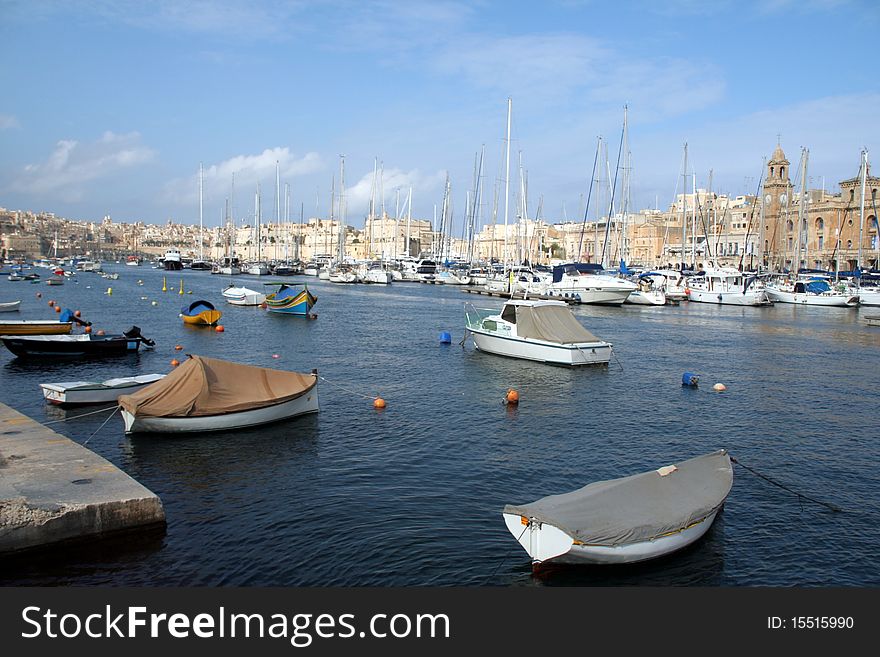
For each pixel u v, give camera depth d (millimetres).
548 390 33406
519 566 15039
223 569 14742
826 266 146750
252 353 44031
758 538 16719
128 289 109812
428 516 17641
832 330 63062
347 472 20922
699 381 36438
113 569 14531
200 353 43500
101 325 58312
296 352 44719
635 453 23422
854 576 15047
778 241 152000
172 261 195750
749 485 20422
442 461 22156
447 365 40094
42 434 20391
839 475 21406
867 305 90688
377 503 18469
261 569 14789
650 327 63750
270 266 172375
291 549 15688
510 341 42406
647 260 175125
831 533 17094
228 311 73062
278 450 22922
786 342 53812
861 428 27109
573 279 87062
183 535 16188
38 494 15445
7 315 65688
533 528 14203
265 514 17578
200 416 24281
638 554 14688
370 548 15781
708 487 16578
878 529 17391
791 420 28297
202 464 21391
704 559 15586
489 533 16656
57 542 14758
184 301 85438
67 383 29078
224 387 25328
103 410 27266
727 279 101500
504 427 26438
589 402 30969
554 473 21188
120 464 21234
